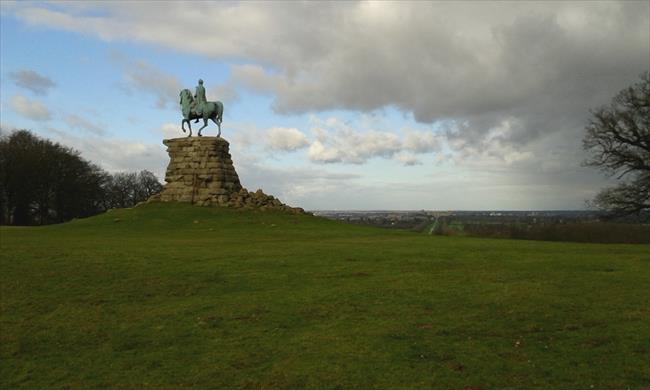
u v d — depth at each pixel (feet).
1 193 329.52
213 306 61.05
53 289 70.13
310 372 41.34
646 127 191.52
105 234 156.15
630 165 196.44
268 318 55.88
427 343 46.96
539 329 50.11
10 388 40.63
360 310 58.08
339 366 42.29
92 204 411.54
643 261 89.92
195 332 52.11
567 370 40.40
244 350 46.68
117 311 60.39
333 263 88.48
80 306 62.54
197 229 169.68
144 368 43.55
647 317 52.90
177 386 39.96
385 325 52.39
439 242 128.67
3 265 84.02
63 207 367.86
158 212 195.31
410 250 106.93
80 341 50.78
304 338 49.16
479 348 45.44
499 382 38.63
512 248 112.57
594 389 37.11
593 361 41.98
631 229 196.65
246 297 64.90
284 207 214.07
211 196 212.02
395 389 38.09
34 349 48.98
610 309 56.29
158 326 54.44
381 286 69.51
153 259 91.04
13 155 320.29
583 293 63.82
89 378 42.04
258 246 115.75
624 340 46.37
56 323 56.29
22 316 59.11
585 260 91.25
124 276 77.10
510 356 43.52
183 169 218.38
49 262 86.79
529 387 37.70
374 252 102.94
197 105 223.71
